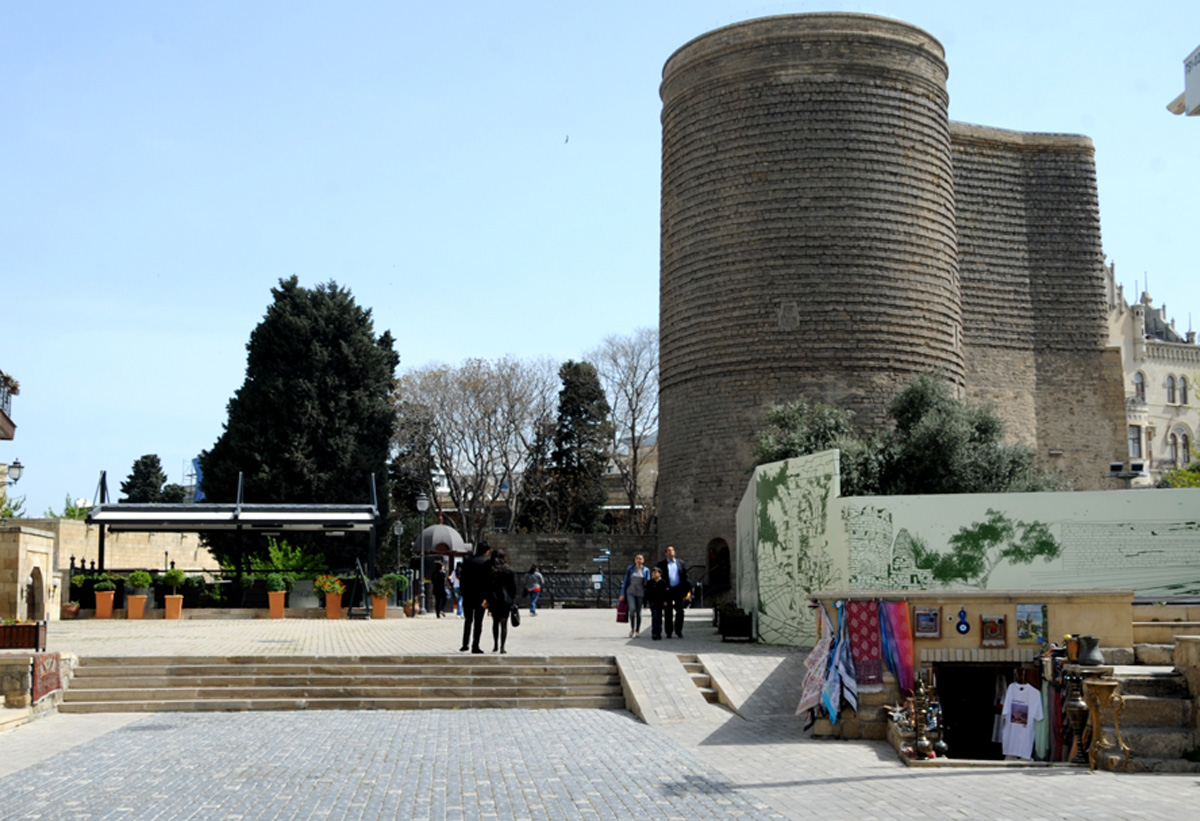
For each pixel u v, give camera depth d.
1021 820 8.34
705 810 8.92
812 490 19.41
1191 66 12.50
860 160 39.47
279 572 30.27
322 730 13.71
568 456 63.09
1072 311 47.31
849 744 12.20
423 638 21.59
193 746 12.45
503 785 10.11
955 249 41.91
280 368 49.09
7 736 13.27
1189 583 17.27
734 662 17.20
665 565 22.17
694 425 40.56
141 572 29.02
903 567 17.70
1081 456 46.50
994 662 12.50
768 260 39.44
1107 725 11.05
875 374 38.88
